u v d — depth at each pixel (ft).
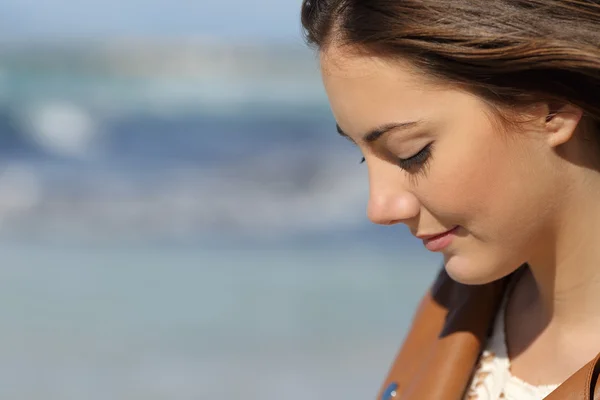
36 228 38.78
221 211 42.63
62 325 25.72
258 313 26.73
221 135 58.34
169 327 25.73
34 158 53.11
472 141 6.12
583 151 6.39
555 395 6.15
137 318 26.43
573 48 5.89
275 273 31.17
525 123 6.14
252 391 21.89
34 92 72.13
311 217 41.73
